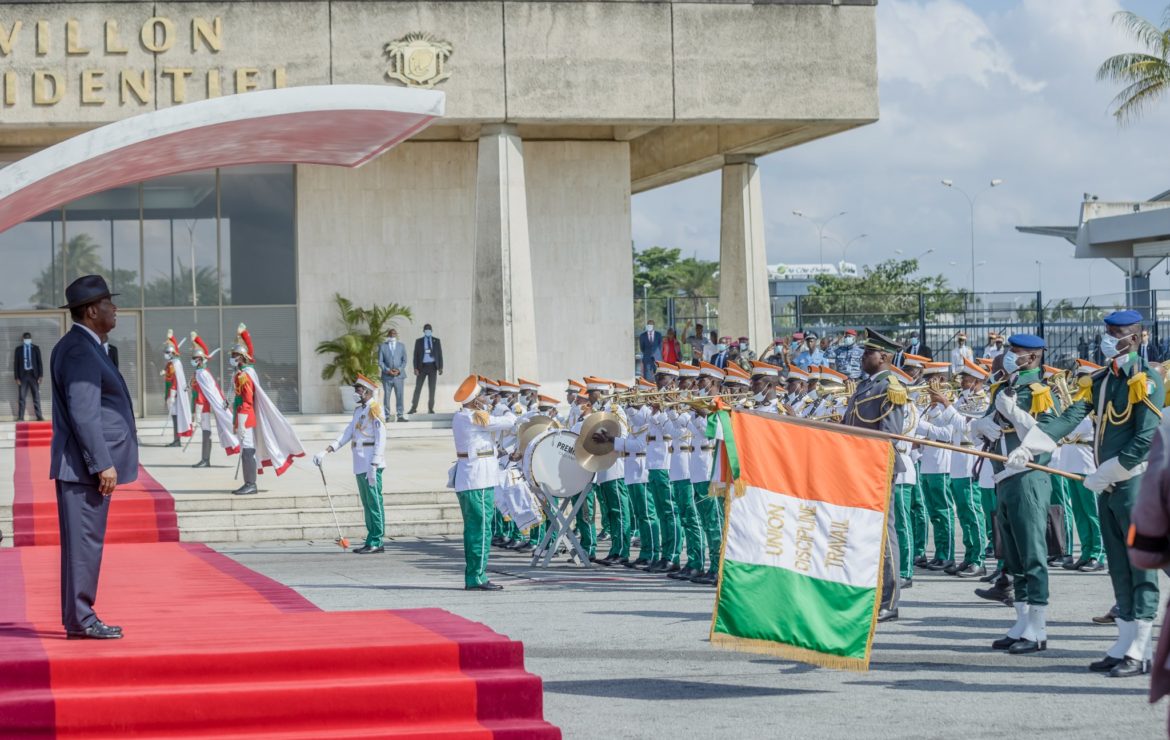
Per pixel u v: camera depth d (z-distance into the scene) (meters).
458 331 36.25
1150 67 39.34
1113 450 9.28
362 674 7.79
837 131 34.19
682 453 15.30
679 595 13.55
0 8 30.11
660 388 16.39
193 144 10.52
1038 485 9.91
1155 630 10.73
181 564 15.32
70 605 8.24
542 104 31.48
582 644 10.48
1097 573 14.94
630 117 31.88
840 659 8.69
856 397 11.25
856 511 8.87
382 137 11.34
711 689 8.86
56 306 35.00
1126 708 8.14
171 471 24.38
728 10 32.16
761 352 36.53
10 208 10.16
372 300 35.88
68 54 30.33
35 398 32.47
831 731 7.65
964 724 7.79
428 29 31.05
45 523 18.47
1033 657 9.84
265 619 9.37
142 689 7.40
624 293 37.03
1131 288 48.00
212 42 30.55
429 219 36.12
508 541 19.11
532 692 7.69
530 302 31.98
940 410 15.70
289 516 20.55
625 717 8.04
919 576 15.35
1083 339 38.72
